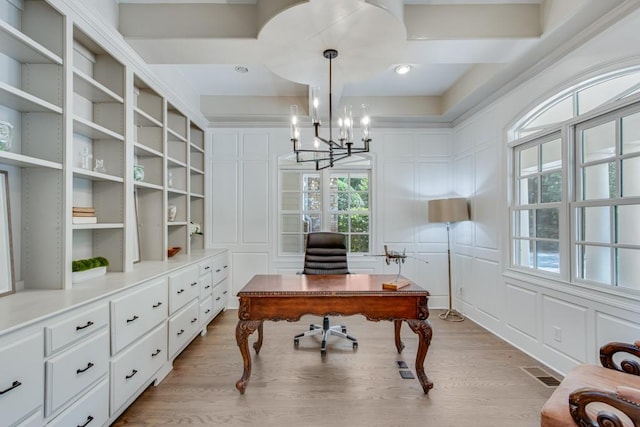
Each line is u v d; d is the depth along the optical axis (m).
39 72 1.88
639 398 1.13
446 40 2.38
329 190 4.68
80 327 1.59
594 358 2.27
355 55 2.54
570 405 1.23
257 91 4.09
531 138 2.98
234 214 4.53
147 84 2.89
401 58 2.63
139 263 2.94
